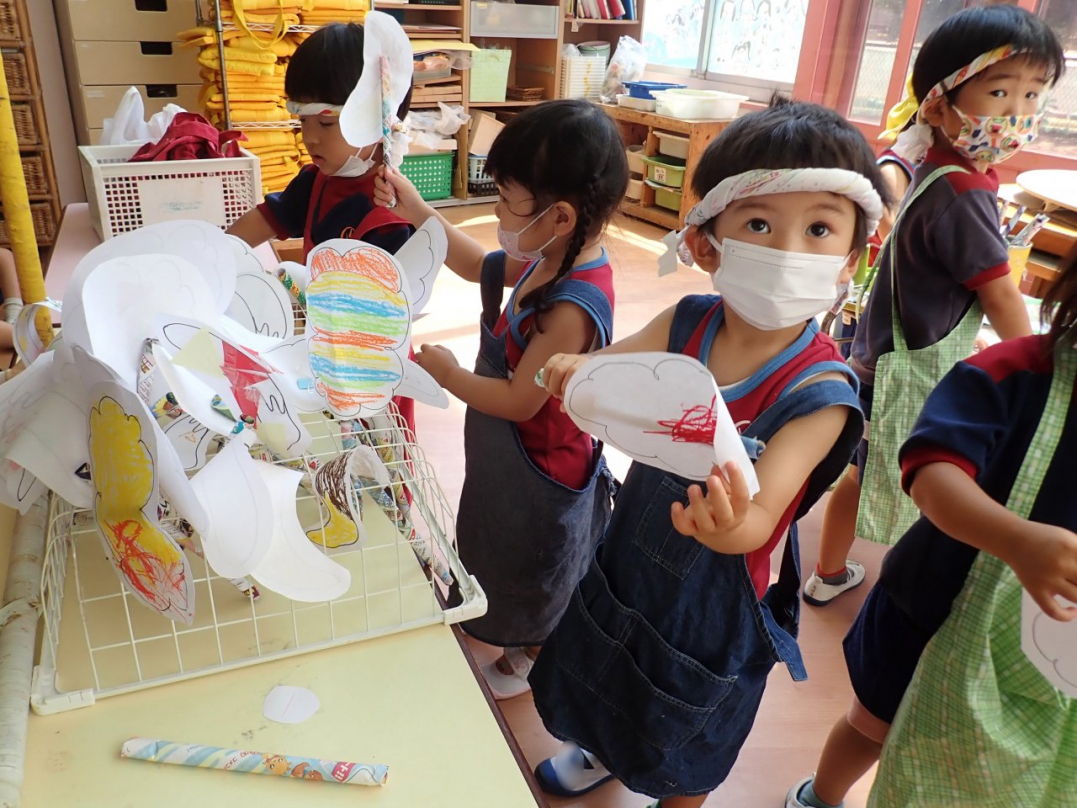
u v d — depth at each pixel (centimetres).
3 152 112
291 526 67
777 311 80
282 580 65
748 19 449
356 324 73
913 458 78
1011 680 83
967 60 133
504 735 65
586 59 487
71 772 59
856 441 84
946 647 85
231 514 62
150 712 64
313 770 59
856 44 388
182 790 58
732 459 59
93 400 58
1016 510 79
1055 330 77
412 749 62
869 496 148
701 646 94
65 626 72
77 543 82
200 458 74
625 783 102
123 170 165
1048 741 82
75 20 284
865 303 160
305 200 153
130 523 61
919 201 141
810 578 182
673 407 60
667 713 96
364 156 131
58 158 339
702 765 100
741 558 89
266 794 59
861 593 181
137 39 296
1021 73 132
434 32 426
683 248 92
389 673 69
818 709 148
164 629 73
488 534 123
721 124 418
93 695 64
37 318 107
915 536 95
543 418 117
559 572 126
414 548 84
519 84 506
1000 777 83
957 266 137
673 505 62
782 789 131
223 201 177
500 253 129
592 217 107
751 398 86
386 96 88
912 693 90
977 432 76
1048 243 228
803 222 77
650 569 95
